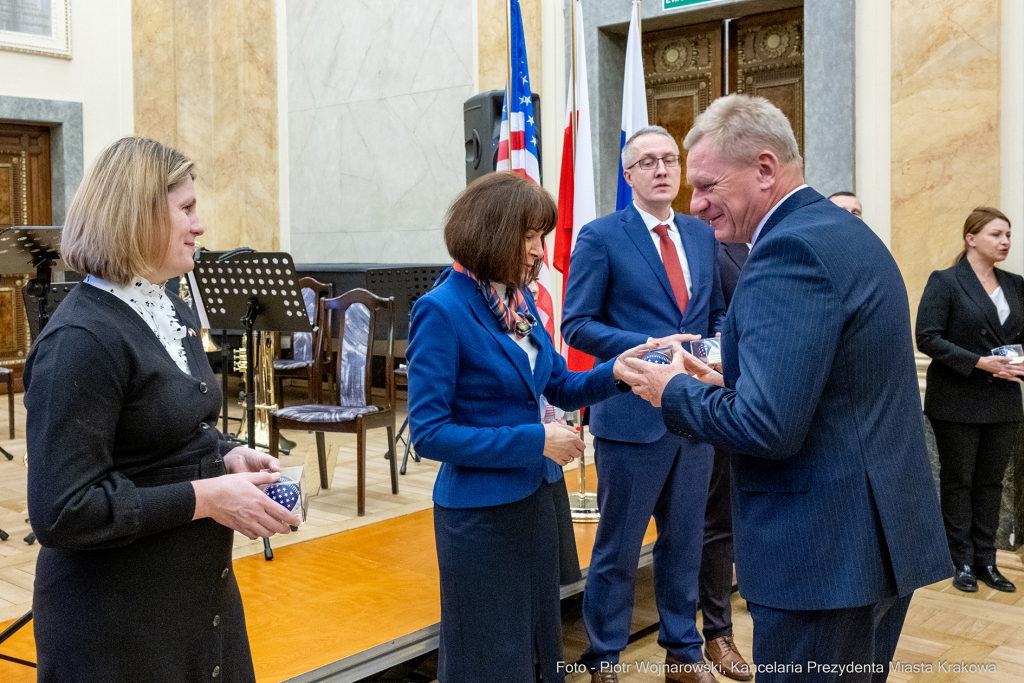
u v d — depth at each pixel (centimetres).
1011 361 362
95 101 798
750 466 160
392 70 764
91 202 140
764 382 145
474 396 190
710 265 284
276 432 434
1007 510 412
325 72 809
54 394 130
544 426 187
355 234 802
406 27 751
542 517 197
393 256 778
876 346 150
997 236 381
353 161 798
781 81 572
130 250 139
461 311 188
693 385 160
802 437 145
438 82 734
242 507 141
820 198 162
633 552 270
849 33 477
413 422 184
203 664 147
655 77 623
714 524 296
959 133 439
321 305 533
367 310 455
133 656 138
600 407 271
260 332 525
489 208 186
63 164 783
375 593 299
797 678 155
